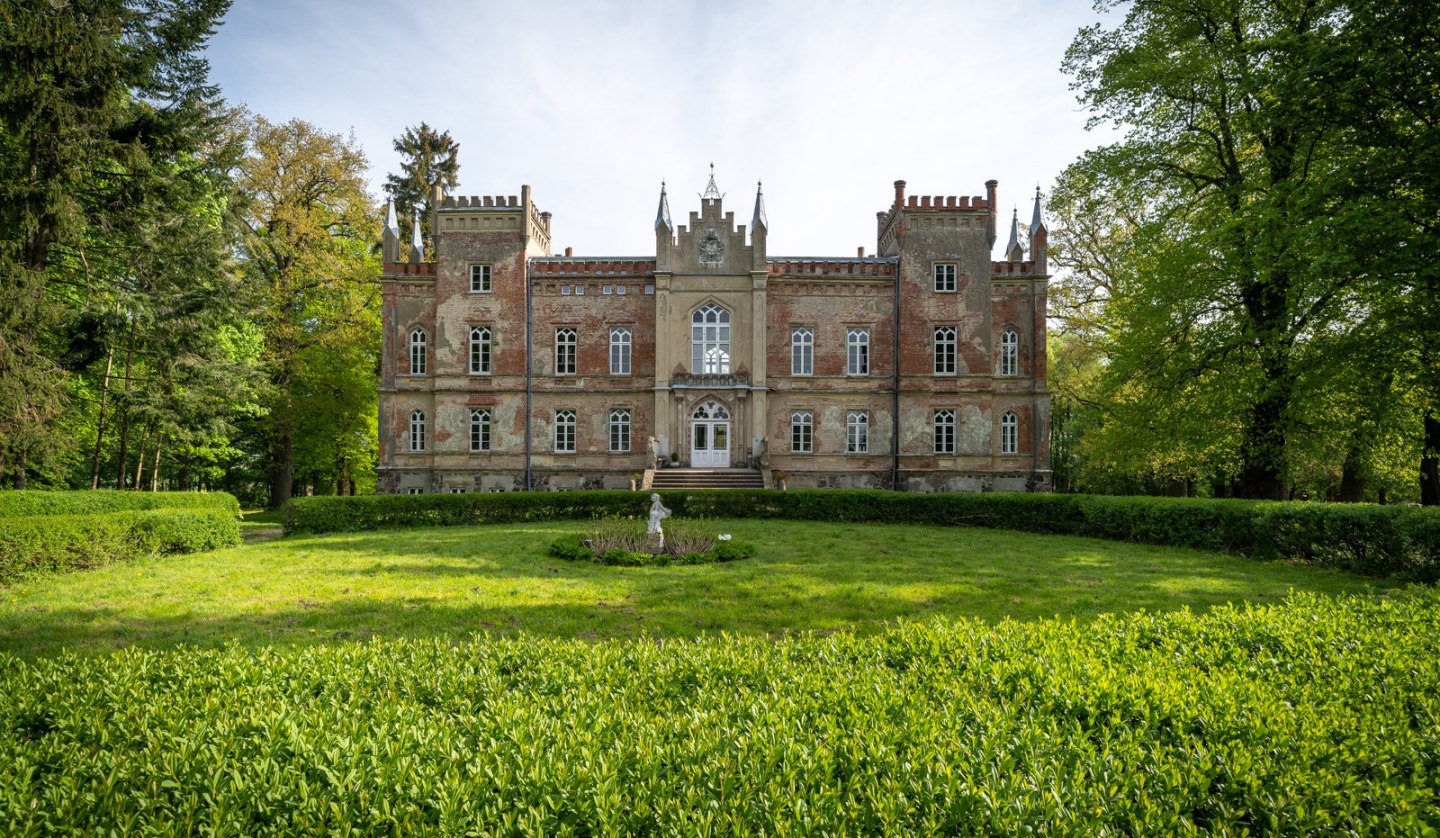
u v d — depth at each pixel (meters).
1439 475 26.84
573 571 16.09
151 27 24.20
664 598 13.19
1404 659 6.12
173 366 26.72
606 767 4.03
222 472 42.22
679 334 38.97
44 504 22.73
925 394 38.94
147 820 3.75
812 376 39.22
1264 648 6.59
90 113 22.25
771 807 3.73
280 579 15.06
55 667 6.06
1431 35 16.09
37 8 20.52
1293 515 17.38
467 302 38.72
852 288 39.53
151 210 24.88
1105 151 26.69
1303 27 21.36
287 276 38.06
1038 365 39.00
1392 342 19.72
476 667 6.32
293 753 4.33
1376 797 3.87
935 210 39.16
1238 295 24.92
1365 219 16.80
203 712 5.03
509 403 38.66
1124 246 29.28
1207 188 26.48
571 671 6.07
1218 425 24.55
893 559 17.92
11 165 21.89
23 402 20.86
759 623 11.43
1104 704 5.12
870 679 5.66
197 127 25.45
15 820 3.67
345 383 40.62
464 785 3.85
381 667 6.15
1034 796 3.78
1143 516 21.77
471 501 27.08
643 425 39.09
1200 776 4.00
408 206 53.53
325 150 38.56
